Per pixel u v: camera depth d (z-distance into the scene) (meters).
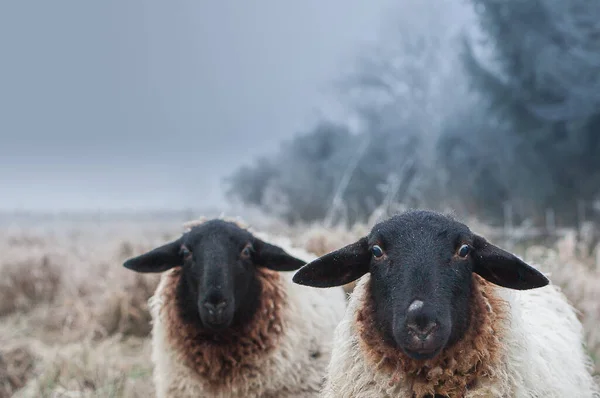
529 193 23.39
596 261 12.14
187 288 6.39
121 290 11.49
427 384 4.46
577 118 21.83
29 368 8.91
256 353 6.31
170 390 6.47
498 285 4.64
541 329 5.13
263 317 6.36
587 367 5.94
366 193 26.70
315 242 9.97
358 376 4.68
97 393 7.88
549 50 21.58
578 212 22.52
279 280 6.61
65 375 8.56
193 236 6.45
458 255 4.52
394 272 4.46
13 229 21.78
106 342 10.28
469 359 4.46
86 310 11.56
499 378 4.45
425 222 4.64
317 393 6.46
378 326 4.52
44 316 12.11
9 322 11.87
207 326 6.20
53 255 14.73
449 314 4.32
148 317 11.35
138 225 25.86
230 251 6.34
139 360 9.54
